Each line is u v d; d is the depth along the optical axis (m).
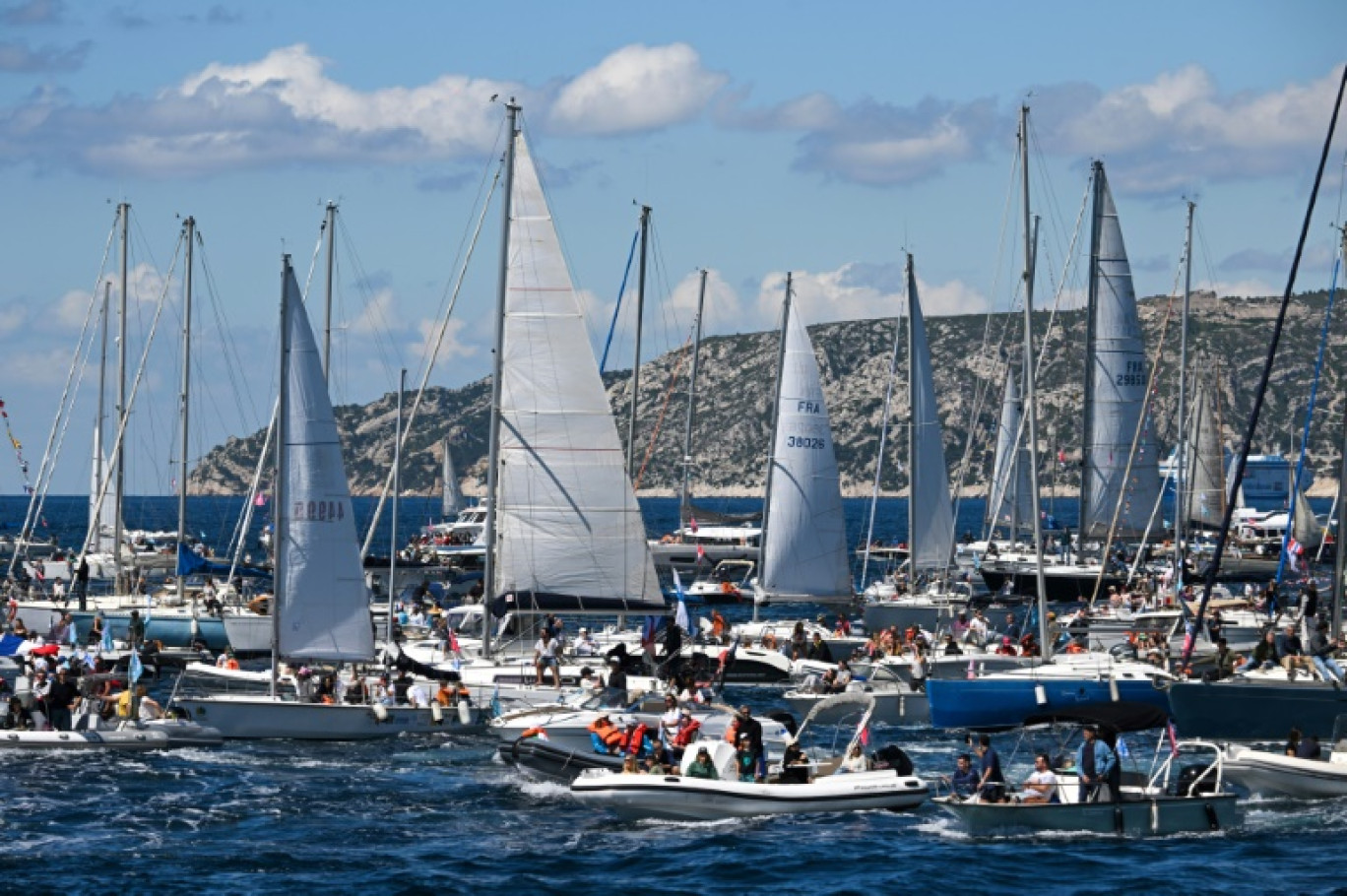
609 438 160.75
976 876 104.56
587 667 155.88
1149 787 118.94
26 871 105.12
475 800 127.81
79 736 141.88
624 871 106.56
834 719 162.12
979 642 191.50
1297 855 109.88
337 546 151.50
